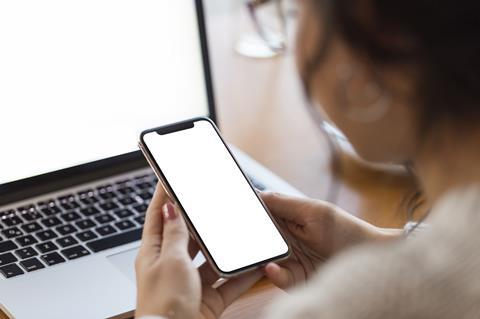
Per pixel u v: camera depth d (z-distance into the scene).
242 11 1.80
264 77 1.63
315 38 0.61
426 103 0.59
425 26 0.56
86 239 1.11
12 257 1.06
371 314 0.61
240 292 0.96
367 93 0.62
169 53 1.27
